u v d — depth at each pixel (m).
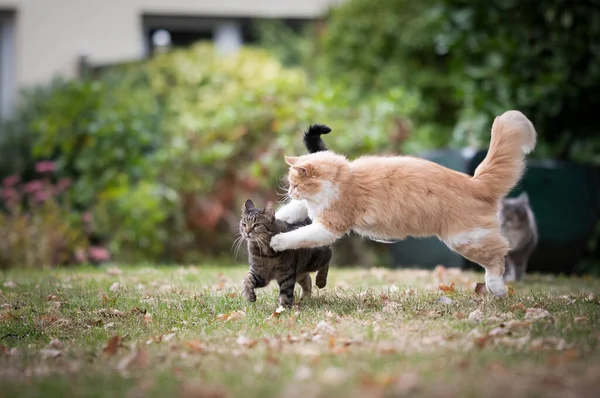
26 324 6.68
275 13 21.33
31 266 12.40
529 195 11.41
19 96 18.16
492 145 6.99
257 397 4.20
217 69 16.72
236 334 5.96
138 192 13.29
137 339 5.99
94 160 13.76
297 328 6.11
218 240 14.20
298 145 13.29
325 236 6.80
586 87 13.66
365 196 6.83
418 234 6.89
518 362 4.79
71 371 4.97
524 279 10.33
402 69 16.48
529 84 13.84
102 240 14.17
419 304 6.97
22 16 19.45
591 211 11.82
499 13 14.27
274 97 14.20
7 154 16.16
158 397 4.27
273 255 6.98
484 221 6.82
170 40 21.81
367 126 13.84
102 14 19.97
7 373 4.98
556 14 13.64
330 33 17.55
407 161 7.00
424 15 16.34
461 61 14.66
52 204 13.09
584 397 3.99
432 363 4.81
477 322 6.09
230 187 14.00
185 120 14.68
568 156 14.01
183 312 6.95
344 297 7.59
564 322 5.87
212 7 20.81
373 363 4.88
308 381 4.51
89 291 8.30
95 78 18.02
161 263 13.52
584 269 13.51
